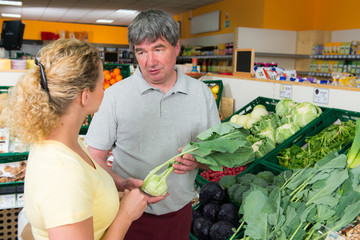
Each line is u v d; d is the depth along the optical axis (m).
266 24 8.02
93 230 0.91
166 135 1.58
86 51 0.93
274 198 1.59
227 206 1.99
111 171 1.55
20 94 0.87
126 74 3.82
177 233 1.69
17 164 2.71
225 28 9.67
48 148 0.91
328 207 1.53
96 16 13.22
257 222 1.54
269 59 7.82
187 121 1.61
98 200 0.98
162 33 1.40
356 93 2.49
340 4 7.66
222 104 3.82
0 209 2.73
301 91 2.94
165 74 1.49
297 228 1.48
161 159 1.58
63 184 0.85
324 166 1.72
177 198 1.64
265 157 2.45
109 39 15.96
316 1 8.30
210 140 1.46
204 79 4.19
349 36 7.43
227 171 2.54
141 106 1.55
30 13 12.62
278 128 2.66
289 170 2.13
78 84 0.90
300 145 2.54
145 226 1.63
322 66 7.45
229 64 8.80
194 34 11.59
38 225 0.89
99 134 1.56
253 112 3.11
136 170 1.60
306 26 8.37
